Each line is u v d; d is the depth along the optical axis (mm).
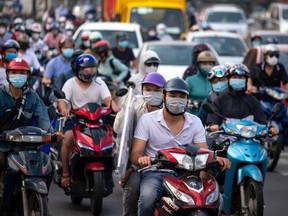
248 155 16719
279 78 26938
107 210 19266
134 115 14719
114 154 18656
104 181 18578
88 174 18547
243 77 17859
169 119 14227
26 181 14836
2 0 79312
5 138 15289
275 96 26062
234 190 17047
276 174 24906
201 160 13219
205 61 22781
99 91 19375
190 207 12914
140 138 14172
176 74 34250
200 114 19625
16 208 15680
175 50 36156
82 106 18656
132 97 14195
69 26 47750
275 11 83875
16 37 29562
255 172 16359
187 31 53500
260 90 26578
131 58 37438
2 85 15852
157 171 13875
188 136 14273
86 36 35906
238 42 45312
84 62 18922
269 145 25094
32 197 15094
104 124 18734
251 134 16938
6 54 21750
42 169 15055
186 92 13781
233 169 16859
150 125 14211
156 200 13516
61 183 19016
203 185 13188
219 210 13266
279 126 25500
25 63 15617
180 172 13367
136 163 14094
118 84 28750
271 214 19250
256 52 35531
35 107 16016
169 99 13820
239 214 17141
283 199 21078
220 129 17328
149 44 36875
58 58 26406
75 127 18531
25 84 15633
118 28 42656
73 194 18750
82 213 18859
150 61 21953
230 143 17156
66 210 19188
